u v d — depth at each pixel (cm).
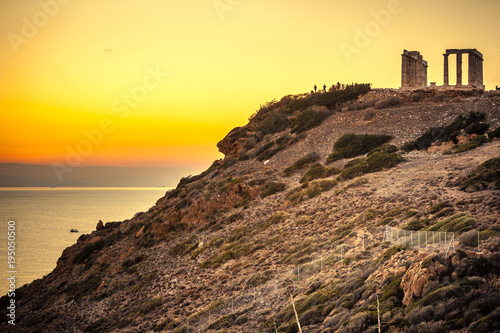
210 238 4891
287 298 2794
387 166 5059
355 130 6656
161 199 7894
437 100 7275
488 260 1953
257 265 3681
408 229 3056
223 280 3612
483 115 5591
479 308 1727
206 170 8231
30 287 5756
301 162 6172
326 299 2428
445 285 1912
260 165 6819
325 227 3922
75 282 5125
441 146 5288
